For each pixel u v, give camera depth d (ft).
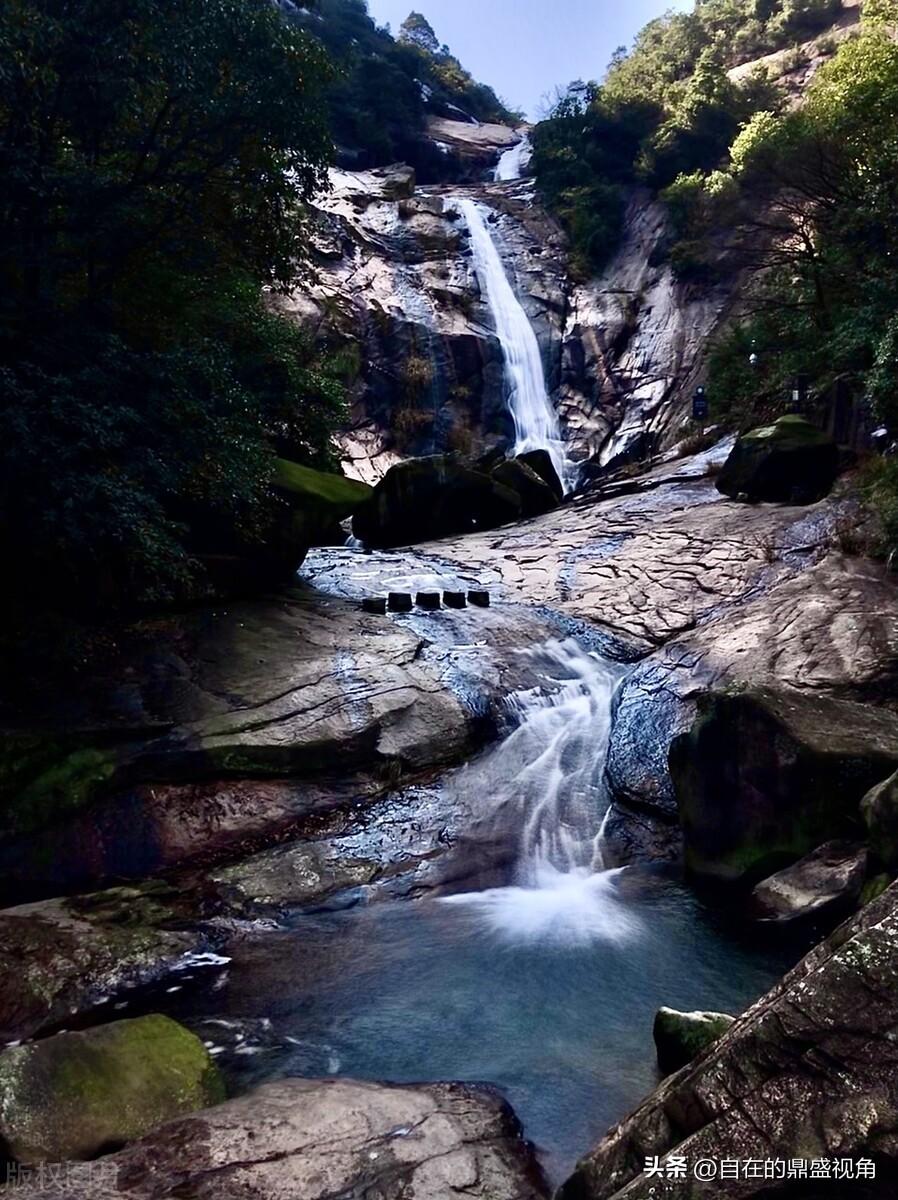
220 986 16.98
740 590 35.91
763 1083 8.48
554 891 21.26
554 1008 15.84
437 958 17.93
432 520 56.85
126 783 22.53
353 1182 10.63
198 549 31.22
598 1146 10.11
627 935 18.74
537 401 98.27
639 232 113.19
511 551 47.34
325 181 30.91
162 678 26.30
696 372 91.25
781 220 71.46
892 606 30.19
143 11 22.93
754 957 17.57
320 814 23.77
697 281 99.50
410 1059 14.34
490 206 121.90
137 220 25.16
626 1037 14.80
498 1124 12.17
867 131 52.85
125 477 22.54
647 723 27.50
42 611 25.68
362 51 152.87
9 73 21.18
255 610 31.89
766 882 19.33
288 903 20.35
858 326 44.78
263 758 24.17
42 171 22.17
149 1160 10.87
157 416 24.08
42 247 23.49
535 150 132.87
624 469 71.41
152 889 20.26
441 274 104.94
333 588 38.50
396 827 23.57
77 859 20.84
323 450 47.26
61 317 24.06
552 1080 13.57
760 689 21.39
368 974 17.34
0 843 20.30
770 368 68.49
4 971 16.38
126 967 17.21
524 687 30.55
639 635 33.99
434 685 29.12
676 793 22.30
